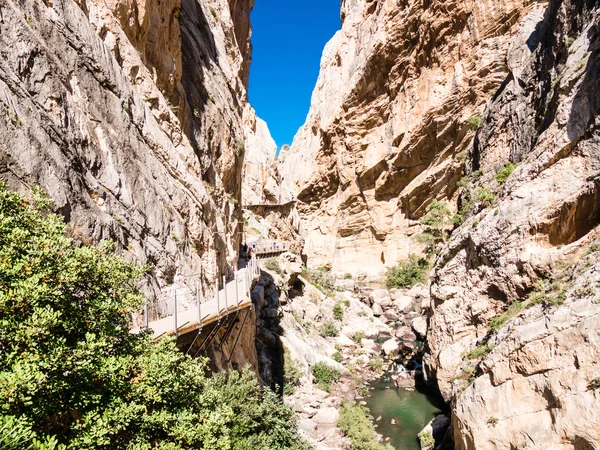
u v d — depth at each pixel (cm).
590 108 1560
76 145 1016
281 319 3122
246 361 1852
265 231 5394
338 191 7188
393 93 5762
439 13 4703
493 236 1909
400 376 2662
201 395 717
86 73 1166
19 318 441
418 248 5575
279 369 2444
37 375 402
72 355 462
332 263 7000
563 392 1069
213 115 2516
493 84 4288
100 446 494
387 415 2189
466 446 1352
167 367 640
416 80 5306
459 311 2117
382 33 5562
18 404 395
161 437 602
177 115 1939
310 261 7312
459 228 2455
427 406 2256
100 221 1005
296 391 2322
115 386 546
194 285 1505
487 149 2956
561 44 2169
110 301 607
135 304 654
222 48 3406
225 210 2456
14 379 377
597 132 1514
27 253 504
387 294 4906
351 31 7550
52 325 448
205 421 649
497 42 4212
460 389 1605
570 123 1642
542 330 1188
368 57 5816
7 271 453
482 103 4400
